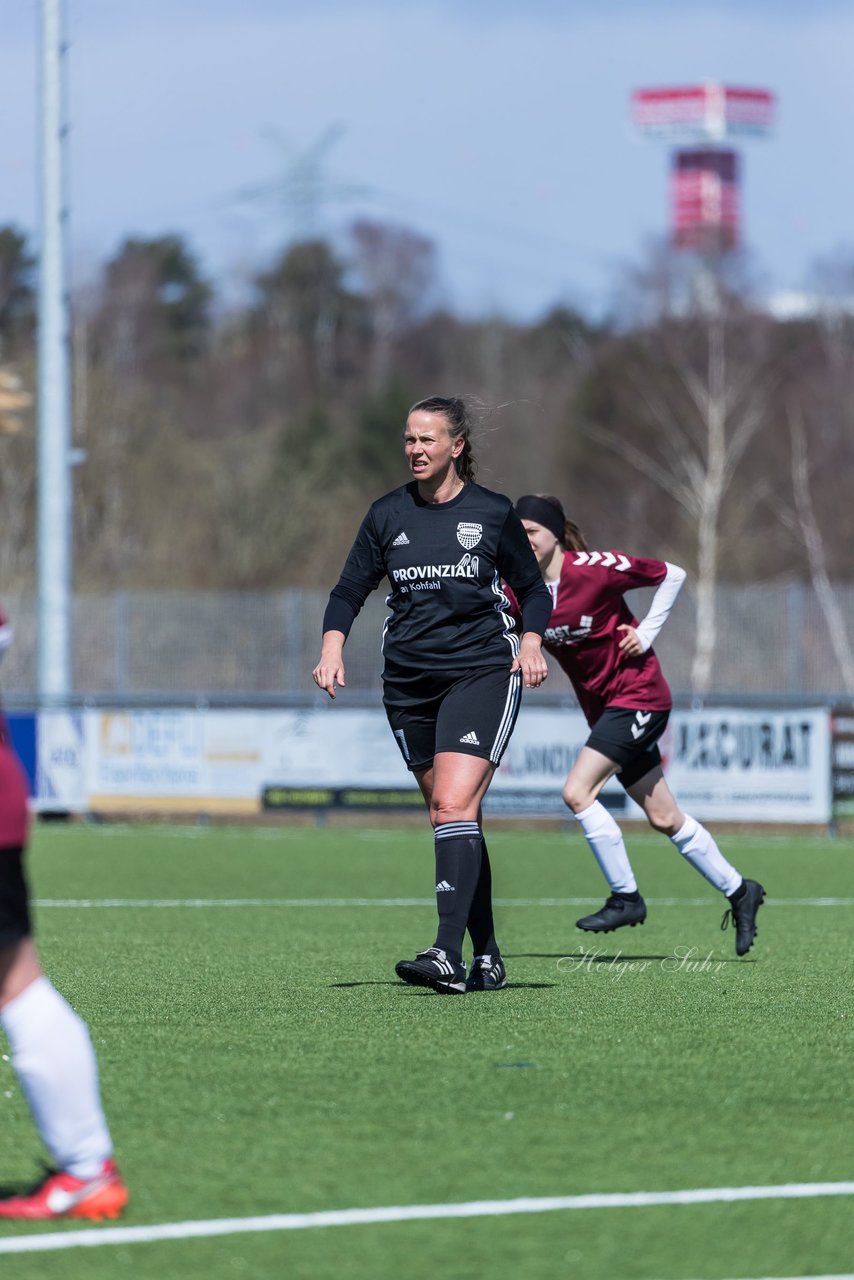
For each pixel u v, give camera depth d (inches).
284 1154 491.5
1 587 3511.3
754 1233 422.3
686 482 4923.7
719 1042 662.5
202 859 1720.0
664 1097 564.4
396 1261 400.2
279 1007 748.0
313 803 2160.4
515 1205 443.2
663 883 1491.1
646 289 5369.1
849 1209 442.6
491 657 756.0
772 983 832.3
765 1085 583.5
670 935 1079.6
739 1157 490.9
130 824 2253.9
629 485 5329.7
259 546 4165.8
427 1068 608.4
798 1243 415.2
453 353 7396.7
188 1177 468.1
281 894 1376.7
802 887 1446.9
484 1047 649.0
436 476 753.6
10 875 429.1
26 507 3858.3
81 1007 748.6
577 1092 571.2
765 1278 390.9
